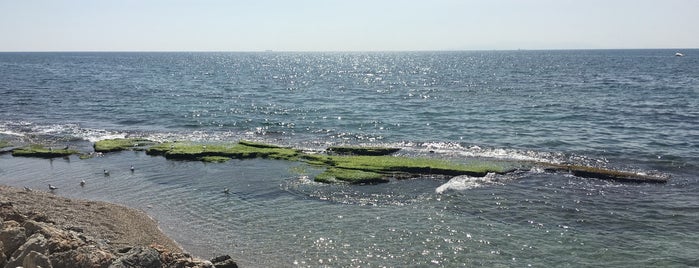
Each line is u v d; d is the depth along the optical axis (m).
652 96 64.06
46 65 175.75
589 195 25.00
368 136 40.81
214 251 18.31
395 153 34.38
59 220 19.47
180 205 23.61
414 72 139.75
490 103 59.72
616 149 34.88
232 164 31.22
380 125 45.53
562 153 34.03
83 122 48.09
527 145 36.56
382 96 70.19
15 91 75.06
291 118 49.81
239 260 17.61
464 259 17.83
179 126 45.94
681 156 32.72
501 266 17.34
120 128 44.91
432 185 26.62
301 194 25.19
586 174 28.30
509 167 29.50
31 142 38.59
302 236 19.77
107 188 26.55
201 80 104.25
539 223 21.34
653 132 40.22
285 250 18.44
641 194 25.19
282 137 40.84
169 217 21.97
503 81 95.88
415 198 24.53
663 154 33.31
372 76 122.31
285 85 91.69
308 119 49.19
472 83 92.75
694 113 49.12
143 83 93.31
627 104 56.38
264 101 63.88
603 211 22.78
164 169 30.23
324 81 103.50
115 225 20.20
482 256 18.09
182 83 94.75
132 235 19.33
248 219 21.69
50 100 64.06
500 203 23.81
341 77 118.56
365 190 25.78
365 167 29.09
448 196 24.83
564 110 52.44
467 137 39.81
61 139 39.75
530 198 24.52
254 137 40.78
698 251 18.53
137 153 34.56
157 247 15.25
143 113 53.12
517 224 21.22
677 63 164.75
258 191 25.70
